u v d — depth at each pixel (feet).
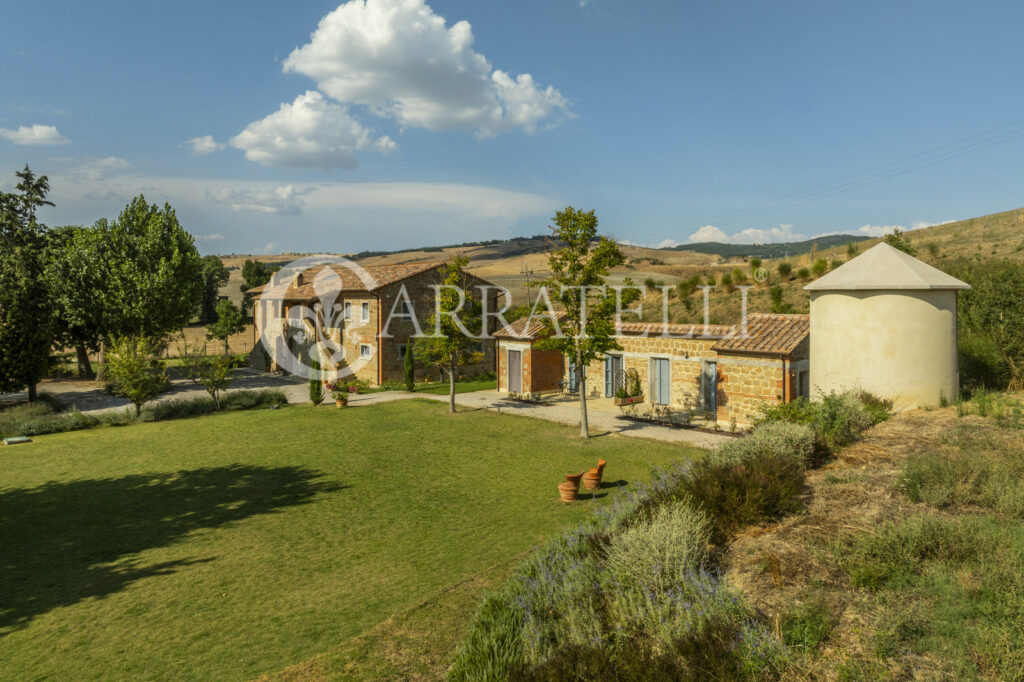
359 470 52.24
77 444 64.95
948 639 13.30
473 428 69.56
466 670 16.85
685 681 13.05
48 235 141.18
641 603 16.67
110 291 109.40
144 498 45.11
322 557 33.12
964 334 51.37
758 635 14.06
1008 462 23.80
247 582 30.04
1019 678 11.70
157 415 80.84
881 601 15.39
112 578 30.94
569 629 16.94
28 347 84.69
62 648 24.03
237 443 63.77
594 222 61.82
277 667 21.85
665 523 19.95
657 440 61.82
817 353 44.65
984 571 15.85
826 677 12.71
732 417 67.36
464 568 30.96
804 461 28.50
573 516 39.24
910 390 40.32
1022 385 43.75
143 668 22.26
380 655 21.07
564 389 95.86
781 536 20.21
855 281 41.91
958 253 132.87
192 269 123.65
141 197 123.13
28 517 41.06
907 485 23.26
